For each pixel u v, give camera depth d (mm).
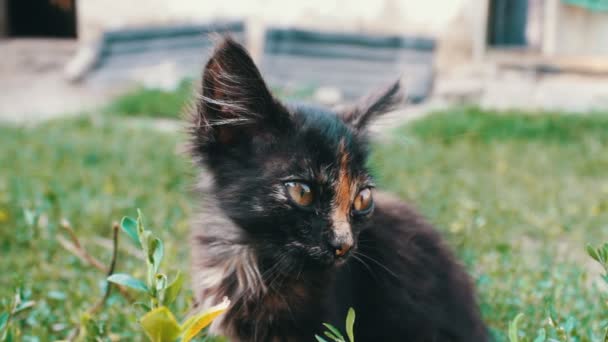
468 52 1586
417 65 1585
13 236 587
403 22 1628
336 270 385
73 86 1720
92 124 1294
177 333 273
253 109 377
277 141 377
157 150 1005
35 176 815
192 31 1762
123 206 673
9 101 1622
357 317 397
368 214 389
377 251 403
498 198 776
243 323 388
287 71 1631
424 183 838
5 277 509
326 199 372
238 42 377
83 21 1848
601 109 1367
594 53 1510
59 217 618
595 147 1113
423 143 1142
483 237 605
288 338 383
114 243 417
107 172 846
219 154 385
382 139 478
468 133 1212
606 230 652
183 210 651
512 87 1509
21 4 2152
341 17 1672
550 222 683
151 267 294
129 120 1386
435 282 413
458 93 1512
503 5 1565
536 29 1549
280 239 374
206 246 397
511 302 455
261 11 1723
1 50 1944
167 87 1573
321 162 373
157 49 1765
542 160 1029
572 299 458
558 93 1474
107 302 443
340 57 1638
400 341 401
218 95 381
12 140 1093
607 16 1485
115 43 1792
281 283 382
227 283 390
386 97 426
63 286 485
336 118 395
